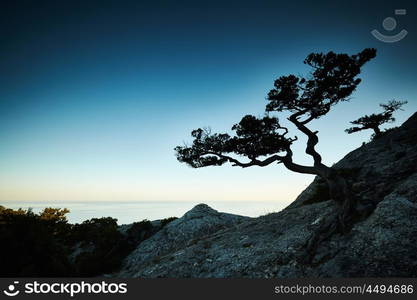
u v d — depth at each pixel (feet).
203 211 97.91
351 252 36.32
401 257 32.04
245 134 49.32
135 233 89.61
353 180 66.64
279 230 53.88
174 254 59.00
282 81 46.88
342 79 45.09
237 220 92.02
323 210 55.52
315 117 48.70
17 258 42.52
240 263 43.93
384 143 87.04
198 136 52.47
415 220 36.70
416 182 44.75
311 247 40.63
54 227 89.71
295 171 50.49
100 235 84.12
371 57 43.73
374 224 39.24
